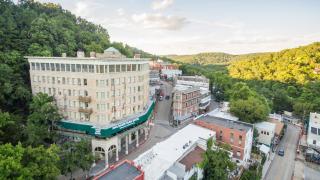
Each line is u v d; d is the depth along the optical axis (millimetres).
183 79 116250
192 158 42312
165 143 45719
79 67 51969
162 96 106062
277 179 51969
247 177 47438
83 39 99875
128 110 59281
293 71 135500
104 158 51312
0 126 38250
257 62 166875
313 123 68125
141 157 38156
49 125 51719
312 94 102125
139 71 61438
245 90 88062
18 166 25359
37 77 57406
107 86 51812
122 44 132750
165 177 35562
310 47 157500
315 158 60375
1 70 53781
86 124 51719
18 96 55000
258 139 67750
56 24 90625
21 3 121688
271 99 107625
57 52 76250
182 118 79312
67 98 54781
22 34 73188
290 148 69188
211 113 74188
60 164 36969
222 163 42656
